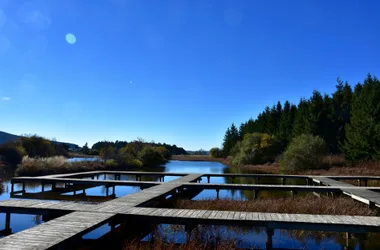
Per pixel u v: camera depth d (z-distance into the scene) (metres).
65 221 6.94
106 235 7.64
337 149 35.84
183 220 7.58
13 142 38.06
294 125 41.31
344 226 7.02
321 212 9.95
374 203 10.44
